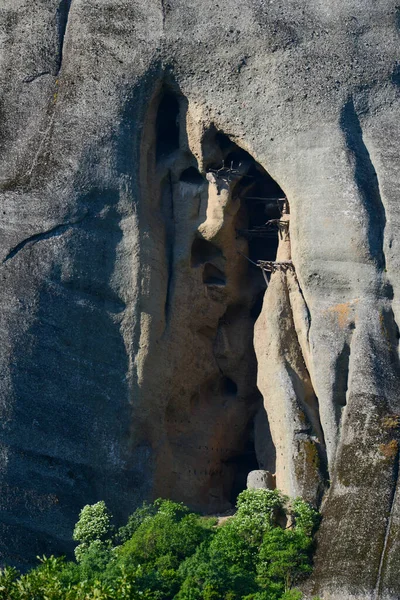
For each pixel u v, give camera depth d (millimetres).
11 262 67188
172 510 64312
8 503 64625
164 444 67562
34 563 64125
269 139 67875
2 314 66500
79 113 68875
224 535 62406
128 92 69000
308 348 67000
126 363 67125
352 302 65625
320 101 67375
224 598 58469
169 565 61062
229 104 68625
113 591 51312
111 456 66125
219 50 68812
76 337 66812
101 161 68375
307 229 66750
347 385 64875
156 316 67938
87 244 67688
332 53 67938
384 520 60656
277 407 66875
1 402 65500
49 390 66000
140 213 68375
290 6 68875
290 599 58625
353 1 68750
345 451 63188
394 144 67062
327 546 61250
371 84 67688
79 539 64062
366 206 66062
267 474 66312
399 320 64938
